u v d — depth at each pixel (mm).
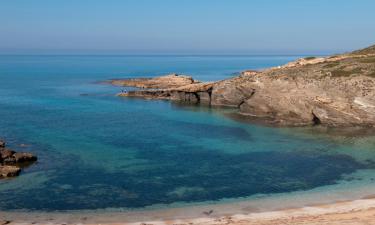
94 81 149000
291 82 69500
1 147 47375
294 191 35375
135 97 102438
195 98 94125
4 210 31469
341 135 57438
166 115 75375
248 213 30391
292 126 64125
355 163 43844
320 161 44625
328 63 77312
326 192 34906
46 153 47344
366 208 30406
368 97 62031
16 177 38906
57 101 94688
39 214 30734
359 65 71375
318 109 65438
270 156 46656
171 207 32000
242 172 40812
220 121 68750
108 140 54219
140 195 34656
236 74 187125
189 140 54375
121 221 29266
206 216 30000
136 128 62562
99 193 35062
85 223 28922
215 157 46156
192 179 38719
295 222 27281
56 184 37188
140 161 44469
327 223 26656
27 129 61062
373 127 62125
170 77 134750
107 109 83000
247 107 75250
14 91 114062
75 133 58469
